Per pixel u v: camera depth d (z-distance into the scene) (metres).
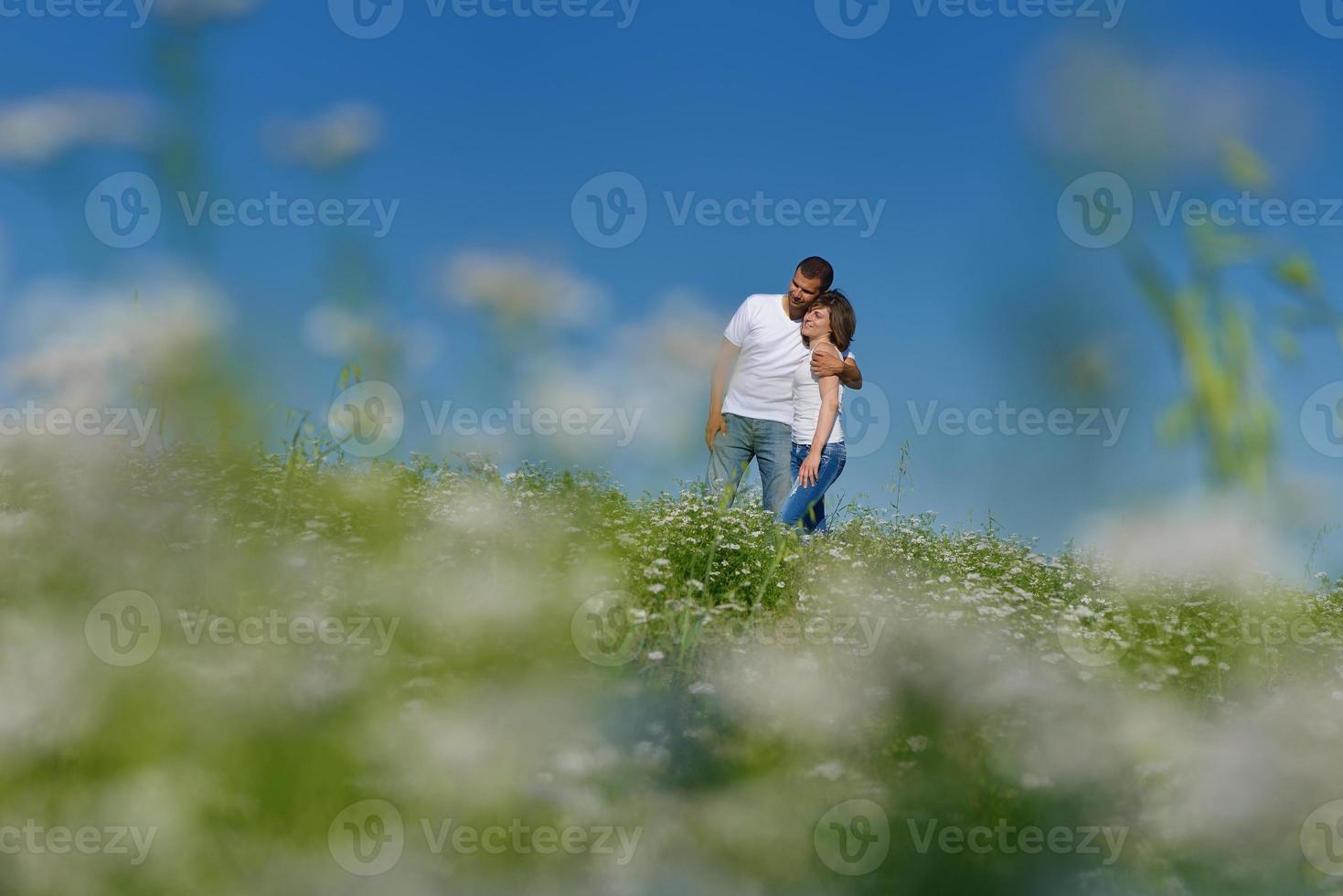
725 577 12.48
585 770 5.23
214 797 4.40
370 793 4.70
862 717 6.44
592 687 6.41
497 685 6.12
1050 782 5.59
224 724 4.80
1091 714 6.67
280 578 7.32
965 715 6.43
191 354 5.12
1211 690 8.67
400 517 10.24
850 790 5.44
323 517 9.41
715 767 5.60
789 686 6.80
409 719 5.35
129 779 4.42
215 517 7.58
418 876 4.13
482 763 5.00
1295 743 6.12
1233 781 5.52
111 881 3.84
